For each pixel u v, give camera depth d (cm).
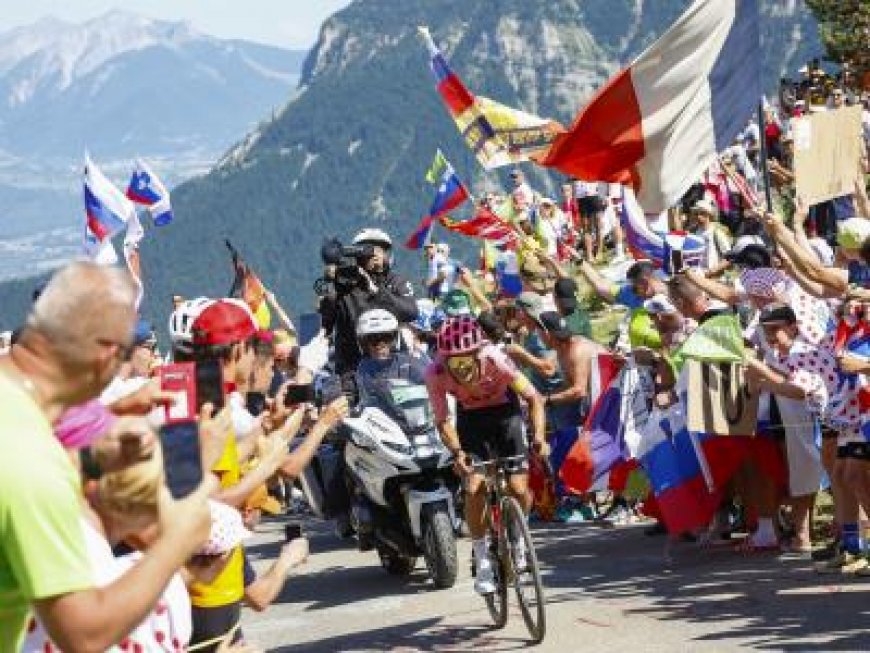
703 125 3062
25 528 943
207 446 1282
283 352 3925
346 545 3894
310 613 2941
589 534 3556
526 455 2650
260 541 4238
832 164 3009
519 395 2645
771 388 2652
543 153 3934
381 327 3122
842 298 2564
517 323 4125
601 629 2458
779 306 2661
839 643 2161
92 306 975
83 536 982
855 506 2642
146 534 1177
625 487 3325
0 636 1000
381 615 2834
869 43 7056
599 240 7219
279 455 1560
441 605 2867
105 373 992
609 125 3055
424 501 3022
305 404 1770
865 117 4956
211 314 1725
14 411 960
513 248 5403
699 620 2430
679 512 2994
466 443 2667
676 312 3189
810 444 2914
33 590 945
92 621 947
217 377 1298
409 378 3127
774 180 4956
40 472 948
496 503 2584
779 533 3117
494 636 2528
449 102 3988
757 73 3075
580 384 3438
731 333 2672
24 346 983
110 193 3953
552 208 6569
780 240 2612
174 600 1315
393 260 3691
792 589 2584
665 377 3172
